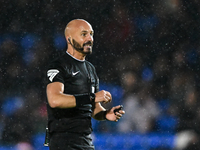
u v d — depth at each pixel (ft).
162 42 140.36
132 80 132.77
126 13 143.13
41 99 122.42
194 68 133.69
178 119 120.26
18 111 118.62
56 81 31.89
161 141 105.09
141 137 111.75
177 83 130.21
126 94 129.49
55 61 33.27
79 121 32.86
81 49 33.88
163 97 127.65
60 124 32.50
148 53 138.51
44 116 118.32
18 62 129.59
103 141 106.52
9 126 114.11
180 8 143.43
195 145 104.27
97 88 36.65
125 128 115.65
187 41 139.03
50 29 138.51
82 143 32.86
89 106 34.09
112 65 136.87
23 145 106.73
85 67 34.94
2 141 108.88
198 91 127.75
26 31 136.36
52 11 140.36
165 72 134.00
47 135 33.88
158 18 143.33
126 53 138.82
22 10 138.00
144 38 140.56
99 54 139.23
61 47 136.67
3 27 134.62
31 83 126.52
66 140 32.30
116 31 141.28
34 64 130.62
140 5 142.92
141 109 124.47
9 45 131.95
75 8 142.10
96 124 112.78
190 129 115.34
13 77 126.41
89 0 143.13
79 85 33.42
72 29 34.30
